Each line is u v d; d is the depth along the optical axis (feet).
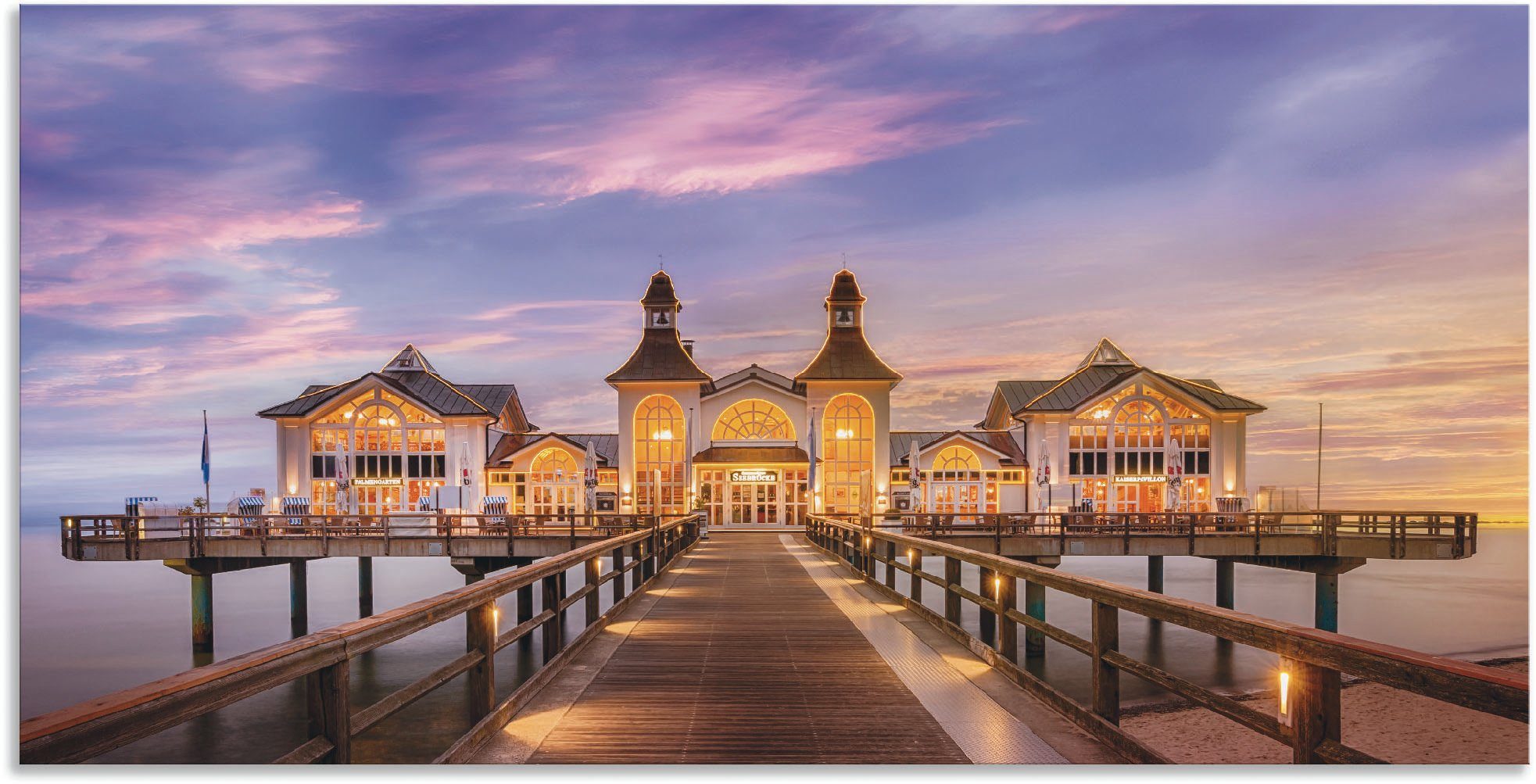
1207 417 128.36
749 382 135.13
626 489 131.95
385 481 128.36
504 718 22.76
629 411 133.49
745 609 43.86
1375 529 99.04
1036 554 93.66
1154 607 17.69
